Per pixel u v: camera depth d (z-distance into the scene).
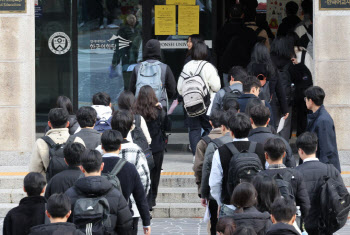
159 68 23.14
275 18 31.19
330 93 24.92
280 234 11.47
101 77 30.91
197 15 30.19
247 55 26.66
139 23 30.52
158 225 21.48
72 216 13.22
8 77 25.33
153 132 21.19
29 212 13.68
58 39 30.89
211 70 23.34
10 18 25.25
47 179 16.31
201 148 17.34
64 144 16.30
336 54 24.89
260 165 14.48
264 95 22.78
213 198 16.45
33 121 25.48
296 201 14.22
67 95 31.08
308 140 15.10
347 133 24.89
